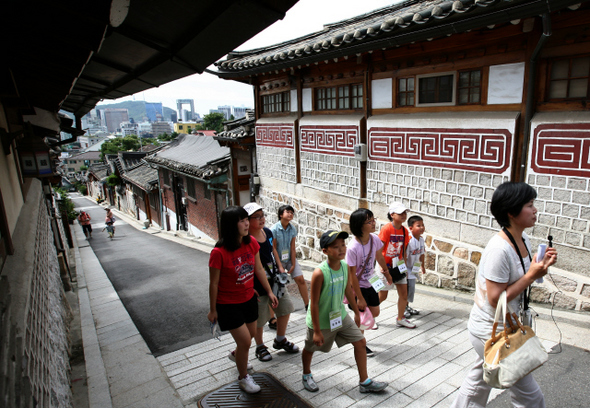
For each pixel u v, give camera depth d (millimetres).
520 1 3686
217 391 3549
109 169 44344
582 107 4148
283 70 8125
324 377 3631
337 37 5992
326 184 8352
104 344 5203
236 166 12195
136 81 5160
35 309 2248
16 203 3688
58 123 7035
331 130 7891
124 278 10102
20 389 1345
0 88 3082
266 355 4086
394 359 3844
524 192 2184
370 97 6965
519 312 2334
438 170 5773
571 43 4129
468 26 4328
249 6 2598
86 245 19625
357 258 3918
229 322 3352
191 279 9102
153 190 24031
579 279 4219
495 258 2229
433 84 5824
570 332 3973
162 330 5723
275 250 4289
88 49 2676
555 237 4438
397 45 5328
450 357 3793
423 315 4977
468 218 5441
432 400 3131
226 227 3252
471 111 5312
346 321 3264
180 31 3367
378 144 6785
